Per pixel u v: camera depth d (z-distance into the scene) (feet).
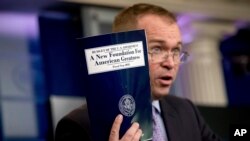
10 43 17.24
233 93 20.70
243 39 21.44
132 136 4.69
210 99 19.94
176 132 6.36
